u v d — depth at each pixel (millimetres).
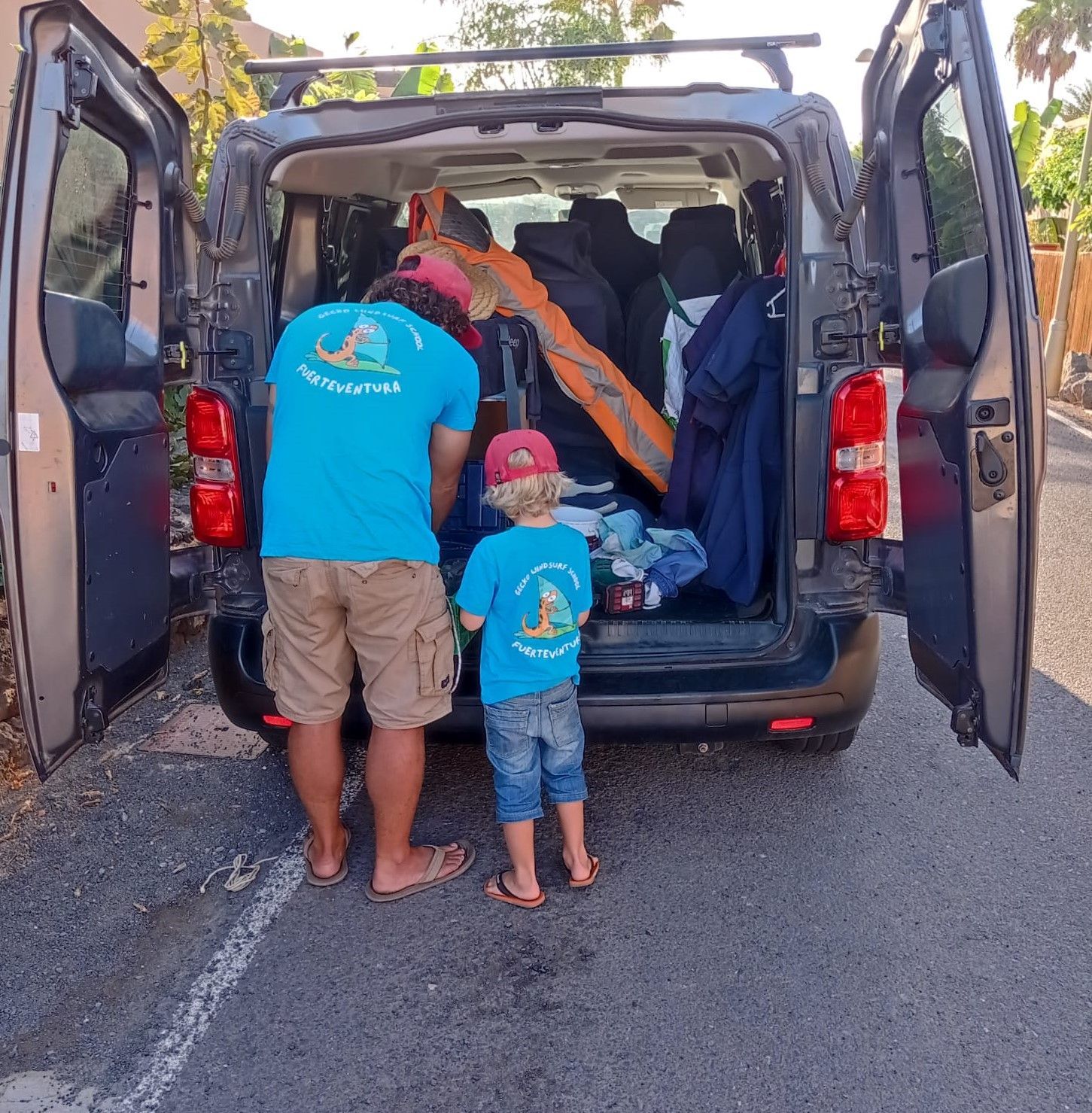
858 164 2779
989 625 2258
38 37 2186
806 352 2742
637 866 2951
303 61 3186
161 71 6996
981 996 2410
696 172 4480
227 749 3703
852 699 2869
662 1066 2211
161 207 2701
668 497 3512
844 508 2770
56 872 2971
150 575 2713
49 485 2293
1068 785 3406
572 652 2664
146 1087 2180
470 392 2617
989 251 2119
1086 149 13281
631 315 4047
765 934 2641
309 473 2492
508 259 3535
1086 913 2721
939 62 2266
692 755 3588
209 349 2848
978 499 2203
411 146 2754
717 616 3055
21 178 2193
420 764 2703
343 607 2578
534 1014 2373
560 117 2648
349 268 3861
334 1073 2211
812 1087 2148
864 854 2994
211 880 2922
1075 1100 2111
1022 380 2121
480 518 3299
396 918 2740
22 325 2211
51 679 2357
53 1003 2436
